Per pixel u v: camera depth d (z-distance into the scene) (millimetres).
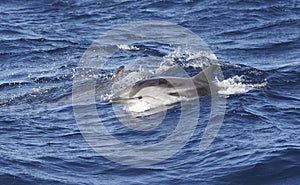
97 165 32750
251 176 31453
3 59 53719
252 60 52125
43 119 39031
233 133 35844
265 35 60562
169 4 71875
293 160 32531
